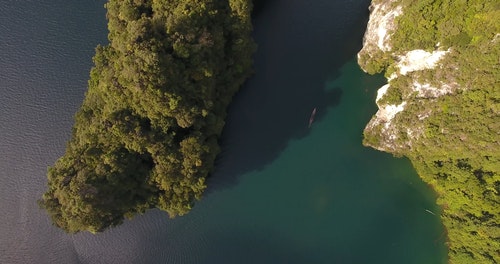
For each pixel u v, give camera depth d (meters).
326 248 82.88
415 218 81.75
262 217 85.19
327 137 86.31
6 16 97.38
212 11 73.44
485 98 69.00
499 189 73.12
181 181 73.38
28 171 91.50
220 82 78.94
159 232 85.56
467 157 74.69
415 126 77.31
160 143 70.81
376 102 84.38
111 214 71.31
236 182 86.62
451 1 65.50
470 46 67.12
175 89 67.75
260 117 88.00
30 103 93.69
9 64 95.44
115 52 73.50
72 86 93.56
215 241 84.94
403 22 72.81
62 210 68.56
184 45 67.81
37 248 88.38
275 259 83.56
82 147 73.44
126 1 75.25
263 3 89.81
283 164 86.56
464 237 75.50
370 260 81.75
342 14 88.25
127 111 70.38
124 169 70.50
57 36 95.75
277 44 89.25
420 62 74.81
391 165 83.56
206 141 77.12
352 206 83.81
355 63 86.56
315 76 87.88
